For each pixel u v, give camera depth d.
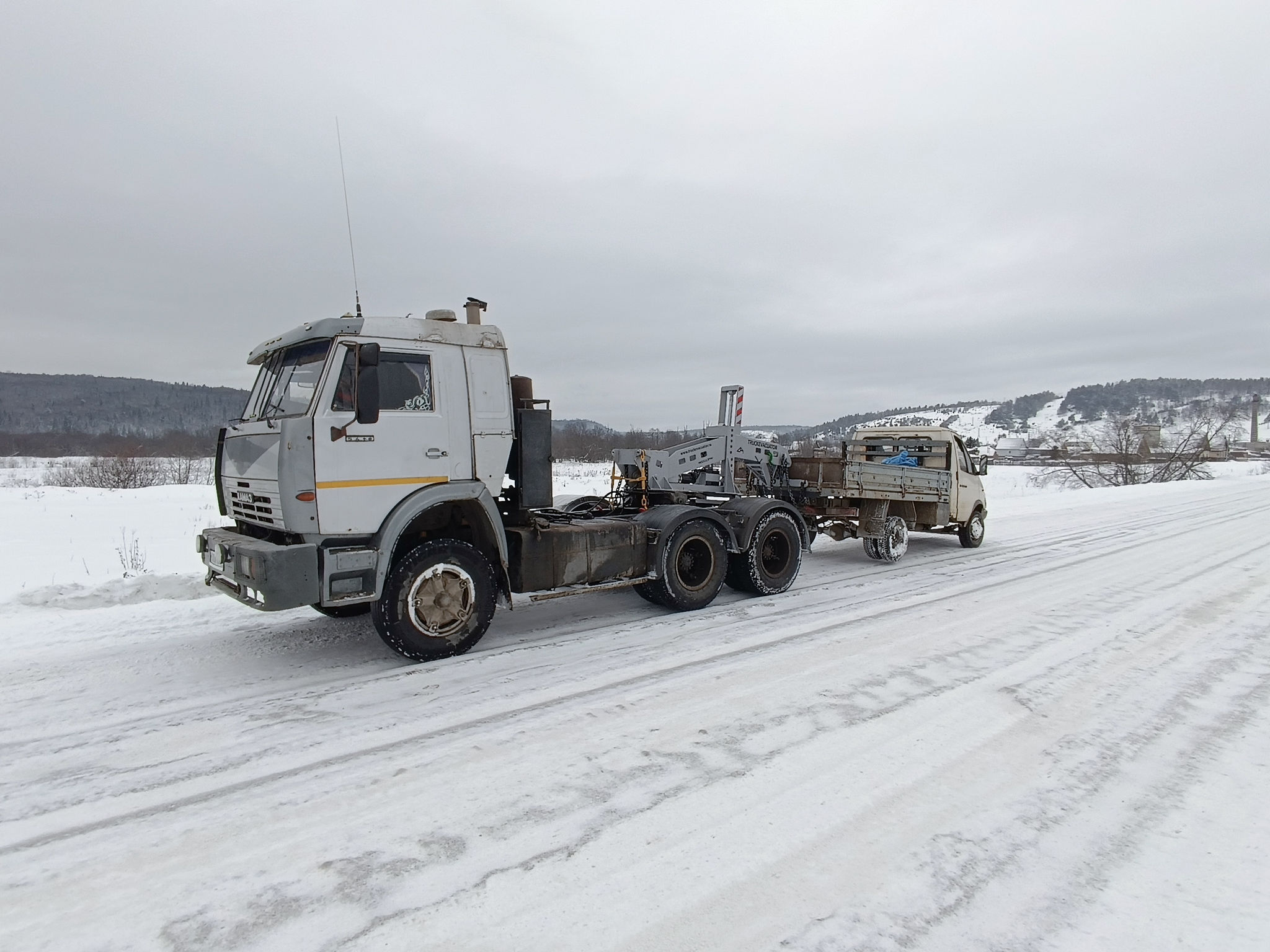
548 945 2.16
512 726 3.90
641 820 2.89
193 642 5.65
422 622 5.11
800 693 4.38
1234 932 2.21
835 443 10.88
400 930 2.22
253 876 2.53
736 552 7.22
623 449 8.44
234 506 5.65
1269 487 27.34
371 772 3.36
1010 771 3.32
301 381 5.01
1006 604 7.00
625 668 4.95
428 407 5.20
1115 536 12.72
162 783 3.27
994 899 2.38
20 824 2.92
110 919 2.30
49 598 6.79
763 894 2.40
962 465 11.27
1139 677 4.67
